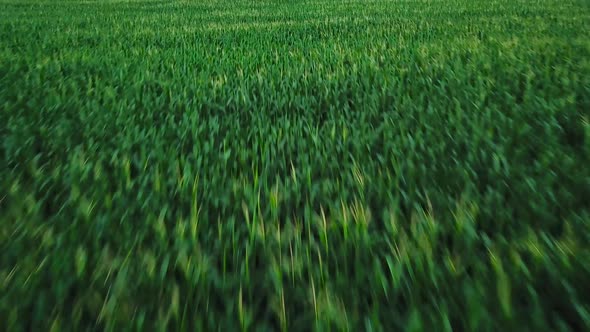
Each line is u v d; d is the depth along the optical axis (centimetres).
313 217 230
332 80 517
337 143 336
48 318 170
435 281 177
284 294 182
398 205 243
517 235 212
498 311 164
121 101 454
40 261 199
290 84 527
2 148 344
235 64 640
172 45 848
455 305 166
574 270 180
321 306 166
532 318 158
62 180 284
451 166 291
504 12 1239
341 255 200
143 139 347
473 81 510
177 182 275
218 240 213
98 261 200
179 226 216
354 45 770
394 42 784
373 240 209
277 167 301
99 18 1395
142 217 235
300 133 356
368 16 1262
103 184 266
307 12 1455
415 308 158
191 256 197
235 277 191
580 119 360
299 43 817
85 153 328
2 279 193
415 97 448
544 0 1522
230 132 366
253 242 210
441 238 215
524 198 242
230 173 293
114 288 181
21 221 232
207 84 526
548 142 317
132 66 643
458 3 1541
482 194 260
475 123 351
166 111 435
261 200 257
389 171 289
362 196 247
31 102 461
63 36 991
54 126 390
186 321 166
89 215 231
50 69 630
